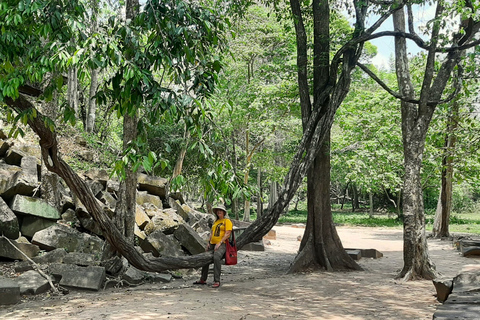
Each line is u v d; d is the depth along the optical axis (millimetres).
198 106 5703
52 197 11562
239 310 6930
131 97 5594
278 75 20578
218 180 6527
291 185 10930
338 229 30531
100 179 13648
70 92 16922
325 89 12141
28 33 5969
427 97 11023
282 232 25734
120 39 5672
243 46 24219
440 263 13469
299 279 10547
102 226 8352
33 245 10219
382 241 21641
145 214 12844
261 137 28625
